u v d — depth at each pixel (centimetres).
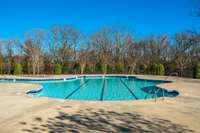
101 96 2256
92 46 5612
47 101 1439
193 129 893
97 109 1216
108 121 994
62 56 5562
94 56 5484
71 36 5609
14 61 4603
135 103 1391
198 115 1103
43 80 3297
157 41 5947
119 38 5744
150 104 1362
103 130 877
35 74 4591
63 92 2517
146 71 4878
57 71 4759
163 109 1227
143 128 902
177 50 5312
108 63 5372
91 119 1023
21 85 2341
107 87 2945
